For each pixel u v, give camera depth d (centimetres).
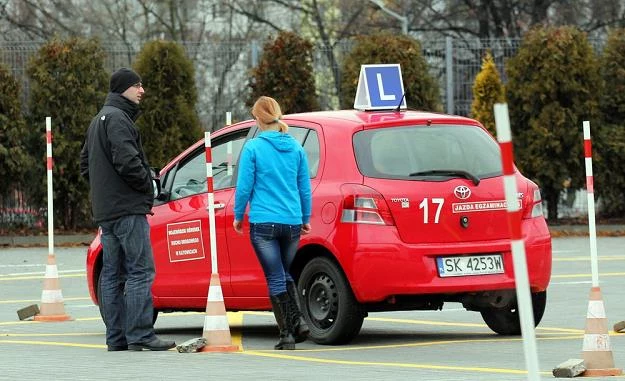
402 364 1919
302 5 9850
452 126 2266
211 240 2119
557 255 4566
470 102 6450
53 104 5803
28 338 2408
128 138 2112
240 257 2322
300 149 2133
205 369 1870
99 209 2139
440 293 2166
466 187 2200
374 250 2144
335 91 6347
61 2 9525
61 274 4078
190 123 5934
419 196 2173
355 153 2216
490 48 6456
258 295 2302
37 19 9506
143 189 2133
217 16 9838
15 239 5734
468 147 2247
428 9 9444
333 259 2195
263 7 9900
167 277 2455
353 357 2025
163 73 5909
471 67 6469
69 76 5794
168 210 2456
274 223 2097
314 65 6353
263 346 2252
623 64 6022
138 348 2147
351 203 2169
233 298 2344
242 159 2109
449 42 6469
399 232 2159
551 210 6116
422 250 2158
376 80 2453
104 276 2175
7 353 2122
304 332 2147
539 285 2253
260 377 1766
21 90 5800
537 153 5997
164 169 2505
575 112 5981
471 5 8919
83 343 2309
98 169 2133
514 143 6050
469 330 2473
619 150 6000
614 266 4072
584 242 5359
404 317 2744
